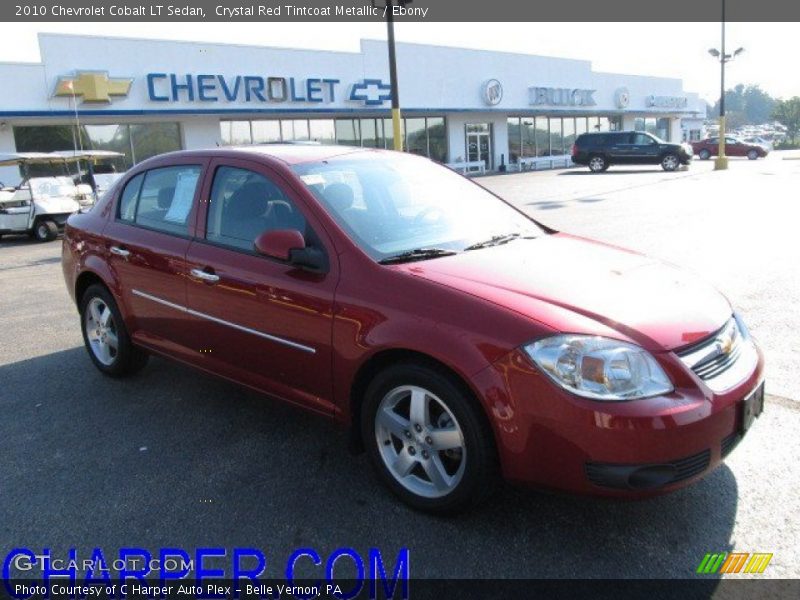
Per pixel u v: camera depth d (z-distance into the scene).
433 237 3.81
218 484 3.59
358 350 3.27
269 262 3.74
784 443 3.80
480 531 3.11
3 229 16.41
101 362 5.25
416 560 2.93
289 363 3.66
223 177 4.19
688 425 2.72
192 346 4.31
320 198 3.71
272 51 28.08
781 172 26.59
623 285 3.29
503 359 2.85
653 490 2.71
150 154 26.20
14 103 22.20
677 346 2.88
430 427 3.16
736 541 2.97
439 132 36.31
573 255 3.71
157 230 4.54
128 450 4.01
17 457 3.96
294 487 3.54
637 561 2.87
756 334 5.63
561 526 3.13
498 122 39.03
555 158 42.53
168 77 25.25
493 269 3.37
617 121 47.91
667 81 50.88
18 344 6.32
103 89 23.61
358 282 3.34
